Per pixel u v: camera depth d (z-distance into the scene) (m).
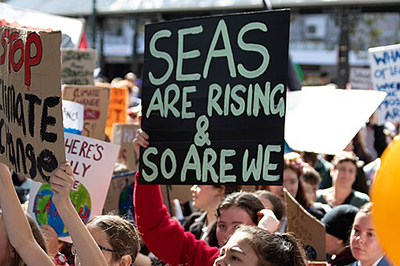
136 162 6.24
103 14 15.33
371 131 9.45
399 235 1.38
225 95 3.13
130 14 15.00
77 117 4.77
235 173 3.07
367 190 6.03
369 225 3.64
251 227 2.80
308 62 23.91
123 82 12.24
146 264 4.14
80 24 7.36
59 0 16.19
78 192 3.97
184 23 3.29
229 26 3.14
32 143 2.61
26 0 16.39
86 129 5.86
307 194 5.36
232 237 2.73
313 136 3.71
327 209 5.40
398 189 1.38
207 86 3.19
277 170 2.97
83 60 7.27
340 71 13.64
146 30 3.41
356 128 3.63
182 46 3.29
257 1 12.95
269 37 3.02
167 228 3.56
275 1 12.66
